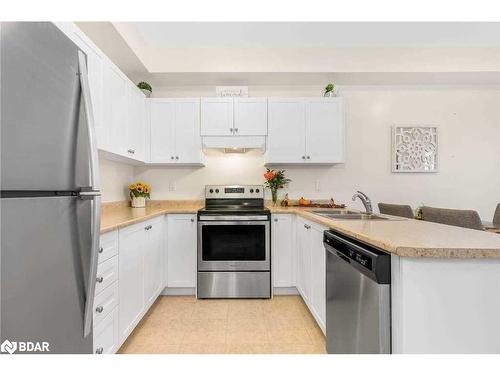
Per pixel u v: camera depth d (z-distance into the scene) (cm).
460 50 316
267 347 190
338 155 313
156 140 312
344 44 309
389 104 352
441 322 98
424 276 98
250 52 312
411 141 351
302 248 252
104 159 278
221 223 275
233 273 275
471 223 191
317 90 347
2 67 78
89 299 112
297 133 313
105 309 154
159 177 346
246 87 319
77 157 108
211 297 275
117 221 182
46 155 93
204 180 346
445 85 353
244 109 313
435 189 353
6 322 80
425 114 353
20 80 84
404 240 109
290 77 325
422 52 315
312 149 314
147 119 311
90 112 114
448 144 354
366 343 116
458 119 354
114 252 166
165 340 199
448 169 354
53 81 97
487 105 355
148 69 307
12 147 81
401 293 99
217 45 308
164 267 277
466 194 353
